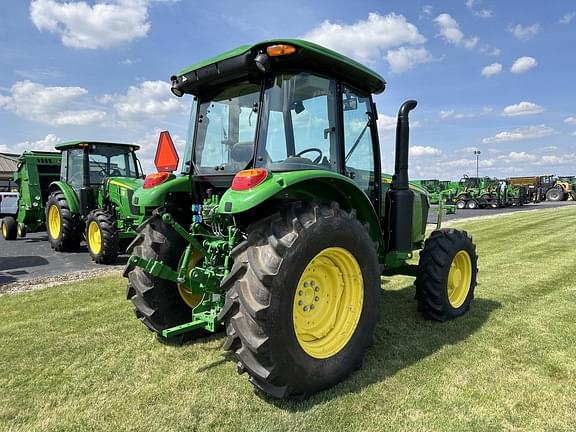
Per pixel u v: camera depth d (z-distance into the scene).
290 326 2.53
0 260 8.09
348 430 2.34
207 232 3.43
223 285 2.60
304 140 3.13
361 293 3.01
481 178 30.73
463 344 3.54
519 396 2.71
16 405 2.62
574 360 3.24
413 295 5.14
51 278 6.29
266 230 2.63
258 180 2.56
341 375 2.83
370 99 3.83
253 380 2.60
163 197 3.47
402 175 3.83
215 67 3.05
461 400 2.65
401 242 3.81
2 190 22.20
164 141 3.55
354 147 3.61
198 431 2.35
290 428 2.36
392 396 2.70
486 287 5.53
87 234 8.01
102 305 4.75
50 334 3.82
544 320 4.16
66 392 2.77
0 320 4.23
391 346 3.50
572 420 2.45
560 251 8.73
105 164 9.55
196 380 2.91
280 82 2.98
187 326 3.04
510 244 9.87
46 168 11.08
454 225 14.88
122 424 2.41
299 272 2.57
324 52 2.92
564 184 37.91
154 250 3.49
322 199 3.14
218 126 3.38
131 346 3.53
